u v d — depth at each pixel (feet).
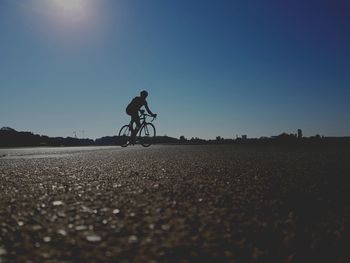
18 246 3.52
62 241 3.64
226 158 13.78
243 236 3.76
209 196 5.95
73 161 14.55
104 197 6.06
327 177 7.98
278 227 4.11
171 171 9.60
